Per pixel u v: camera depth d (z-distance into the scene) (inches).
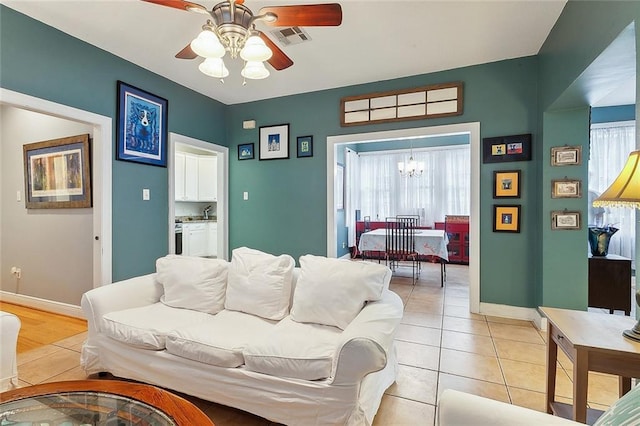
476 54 121.4
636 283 53.7
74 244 127.3
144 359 72.2
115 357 76.0
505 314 127.9
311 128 159.6
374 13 95.0
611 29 65.2
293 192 164.1
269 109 168.9
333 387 55.9
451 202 266.5
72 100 106.7
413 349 98.8
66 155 127.5
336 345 58.8
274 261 84.7
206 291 86.5
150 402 44.1
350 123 150.9
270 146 168.7
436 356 94.1
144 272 131.2
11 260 145.2
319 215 158.9
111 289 84.4
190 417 40.5
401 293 164.6
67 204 127.3
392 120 143.5
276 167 167.6
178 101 147.9
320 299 74.5
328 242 157.0
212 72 80.0
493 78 127.8
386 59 124.7
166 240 141.6
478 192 131.0
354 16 96.5
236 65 127.6
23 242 141.4
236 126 177.0
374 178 288.5
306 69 133.6
